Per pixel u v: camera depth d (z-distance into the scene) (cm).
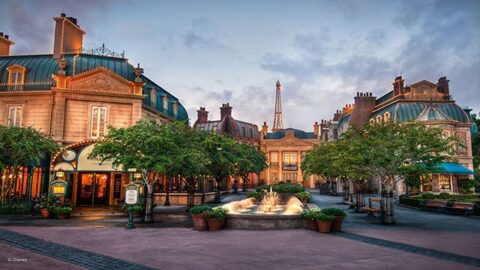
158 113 3569
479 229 1700
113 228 1633
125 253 1082
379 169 1972
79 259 1002
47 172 2742
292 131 8838
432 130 1938
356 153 1992
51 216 2027
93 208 2652
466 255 1115
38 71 3188
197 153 2075
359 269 923
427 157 1858
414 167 1848
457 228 1736
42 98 3064
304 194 3170
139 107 3125
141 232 1506
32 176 2773
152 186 1916
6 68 3231
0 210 2119
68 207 2038
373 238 1402
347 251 1142
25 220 1908
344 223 1911
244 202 2391
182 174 2188
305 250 1143
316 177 8112
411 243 1309
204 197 3294
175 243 1248
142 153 1875
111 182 3020
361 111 5538
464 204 2411
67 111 2991
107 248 1157
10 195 2527
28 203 2225
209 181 4447
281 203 2897
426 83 4747
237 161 3341
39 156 2423
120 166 2486
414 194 4094
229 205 1836
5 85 3145
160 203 3150
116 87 3111
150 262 971
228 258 1022
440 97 4716
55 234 1430
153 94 3591
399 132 1981
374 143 1917
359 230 1627
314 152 4119
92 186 3017
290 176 8300
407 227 1767
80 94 3011
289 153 8438
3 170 2236
